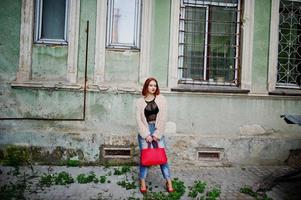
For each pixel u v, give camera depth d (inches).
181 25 266.7
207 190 213.3
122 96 255.9
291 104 277.0
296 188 223.3
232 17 273.6
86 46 252.1
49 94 249.9
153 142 201.5
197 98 263.9
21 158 244.1
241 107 269.9
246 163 267.7
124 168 241.8
